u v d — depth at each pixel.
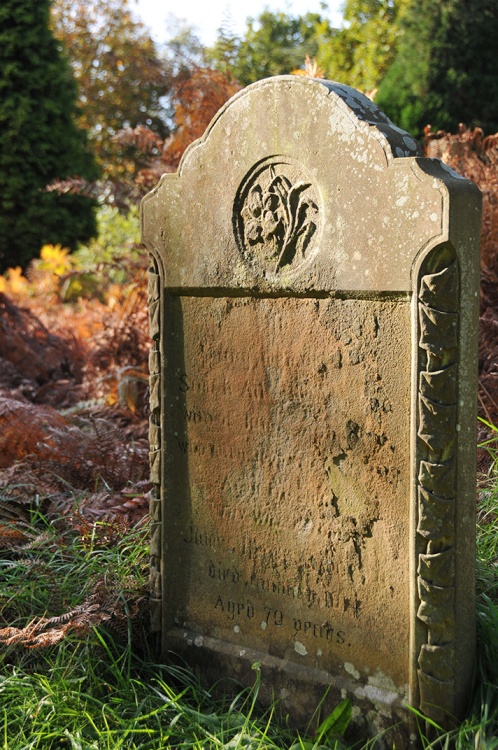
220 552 2.95
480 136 5.30
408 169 2.35
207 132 2.82
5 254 11.43
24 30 11.14
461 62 7.96
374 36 14.08
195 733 2.58
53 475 4.26
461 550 2.43
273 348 2.75
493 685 2.50
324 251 2.56
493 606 2.69
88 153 11.88
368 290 2.47
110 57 16.95
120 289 7.72
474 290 2.42
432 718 2.43
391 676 2.54
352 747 2.58
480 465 3.92
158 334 3.02
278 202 2.67
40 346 7.39
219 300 2.87
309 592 2.72
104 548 3.59
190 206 2.89
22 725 2.58
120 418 5.45
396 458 2.48
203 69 6.17
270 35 20.33
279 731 2.66
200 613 3.02
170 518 3.06
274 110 2.64
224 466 2.91
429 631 2.41
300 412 2.70
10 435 4.59
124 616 3.04
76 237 11.55
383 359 2.49
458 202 2.31
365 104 2.58
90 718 2.53
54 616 3.08
